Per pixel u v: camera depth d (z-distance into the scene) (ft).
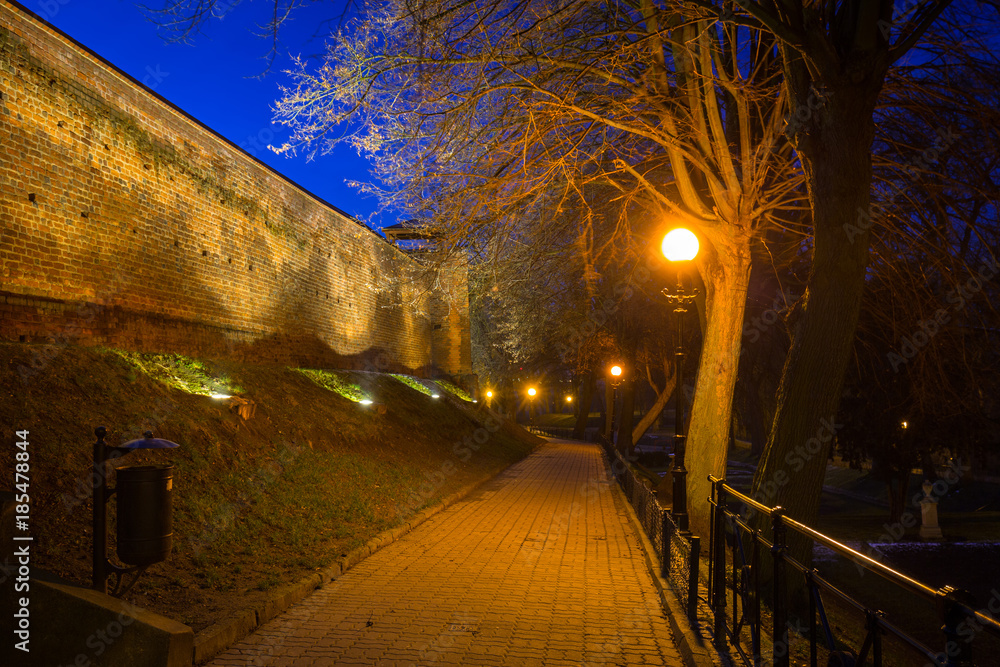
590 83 39.42
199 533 24.18
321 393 55.52
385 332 93.71
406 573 25.89
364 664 16.28
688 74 38.06
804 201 49.47
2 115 31.76
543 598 22.85
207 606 18.76
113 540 20.83
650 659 17.29
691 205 41.42
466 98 33.55
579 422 155.74
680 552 22.88
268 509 28.91
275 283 60.64
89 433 26.17
